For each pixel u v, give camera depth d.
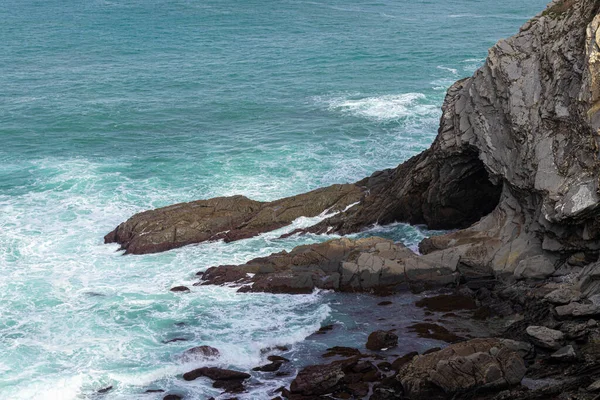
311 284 33.25
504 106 34.94
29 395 25.92
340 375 25.09
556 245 30.97
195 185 47.41
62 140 57.03
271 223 41.16
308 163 50.69
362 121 60.09
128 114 63.78
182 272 36.25
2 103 67.56
